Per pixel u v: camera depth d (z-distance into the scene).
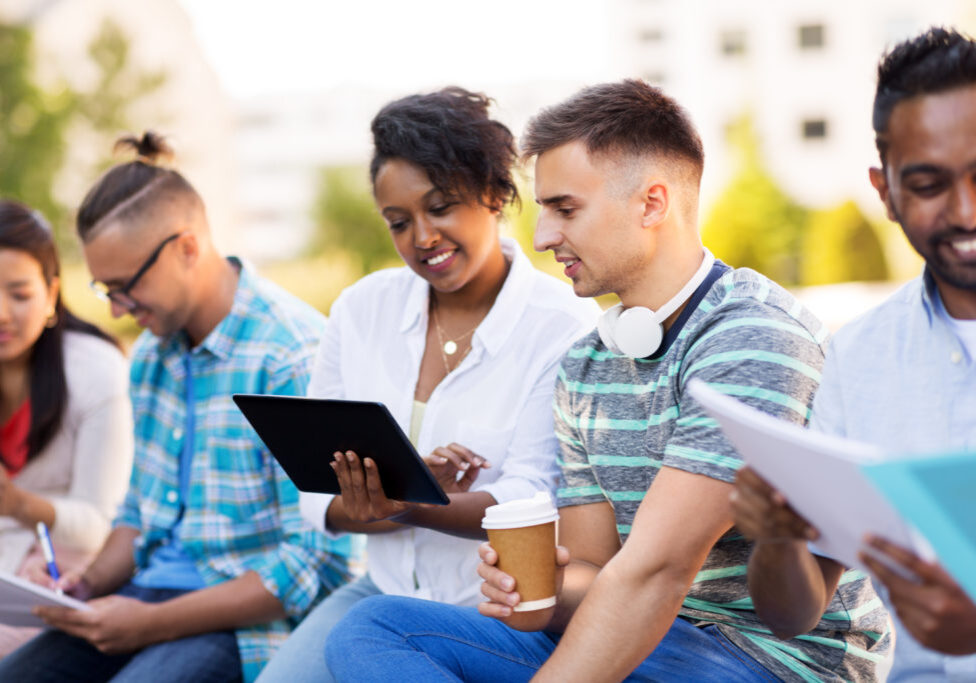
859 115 26.47
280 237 32.09
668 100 1.86
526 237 15.53
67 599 2.30
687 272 1.84
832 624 1.76
